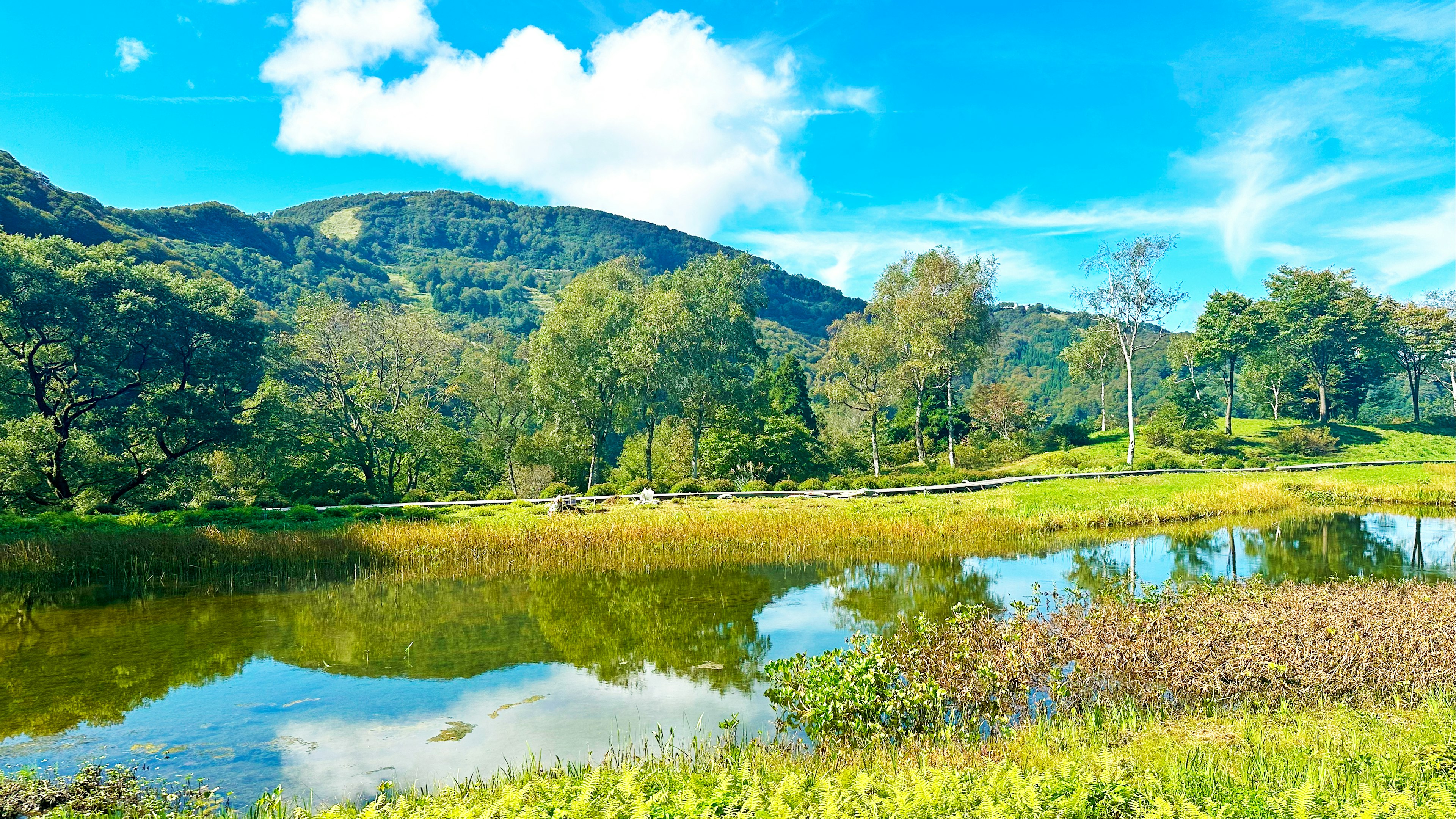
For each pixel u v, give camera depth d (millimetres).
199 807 7988
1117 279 50969
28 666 13438
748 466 46375
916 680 10234
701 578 20719
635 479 46719
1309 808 5395
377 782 8883
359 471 48969
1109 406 123312
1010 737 8781
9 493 31344
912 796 5980
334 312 50062
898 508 29906
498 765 9320
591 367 47625
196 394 36156
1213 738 8008
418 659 13664
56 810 7719
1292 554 22609
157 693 11961
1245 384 78250
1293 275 67812
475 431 57906
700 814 5828
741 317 50625
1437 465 43469
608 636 15047
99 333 33219
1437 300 68000
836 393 56688
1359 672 9742
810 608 17141
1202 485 36969
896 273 57781
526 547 24469
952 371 57438
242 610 17719
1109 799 5734
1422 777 6246
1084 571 20594
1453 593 13969
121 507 33281
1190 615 12344
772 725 10359
